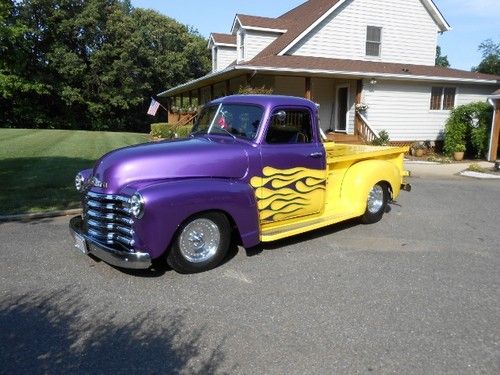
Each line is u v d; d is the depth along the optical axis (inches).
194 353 127.3
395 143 731.4
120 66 1510.8
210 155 189.5
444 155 705.0
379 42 768.9
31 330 138.3
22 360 122.3
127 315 149.3
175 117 1161.4
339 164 247.0
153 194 163.3
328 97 759.1
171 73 1670.8
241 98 220.7
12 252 207.6
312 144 226.1
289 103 215.0
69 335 135.9
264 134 204.5
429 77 695.1
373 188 265.9
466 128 669.3
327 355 127.4
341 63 691.4
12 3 376.2
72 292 166.2
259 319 147.9
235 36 956.6
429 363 124.2
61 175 394.0
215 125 222.5
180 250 178.5
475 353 129.6
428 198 363.6
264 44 790.5
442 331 141.9
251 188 194.4
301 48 708.7
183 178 182.1
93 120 1606.8
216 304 158.6
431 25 808.3
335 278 184.1
